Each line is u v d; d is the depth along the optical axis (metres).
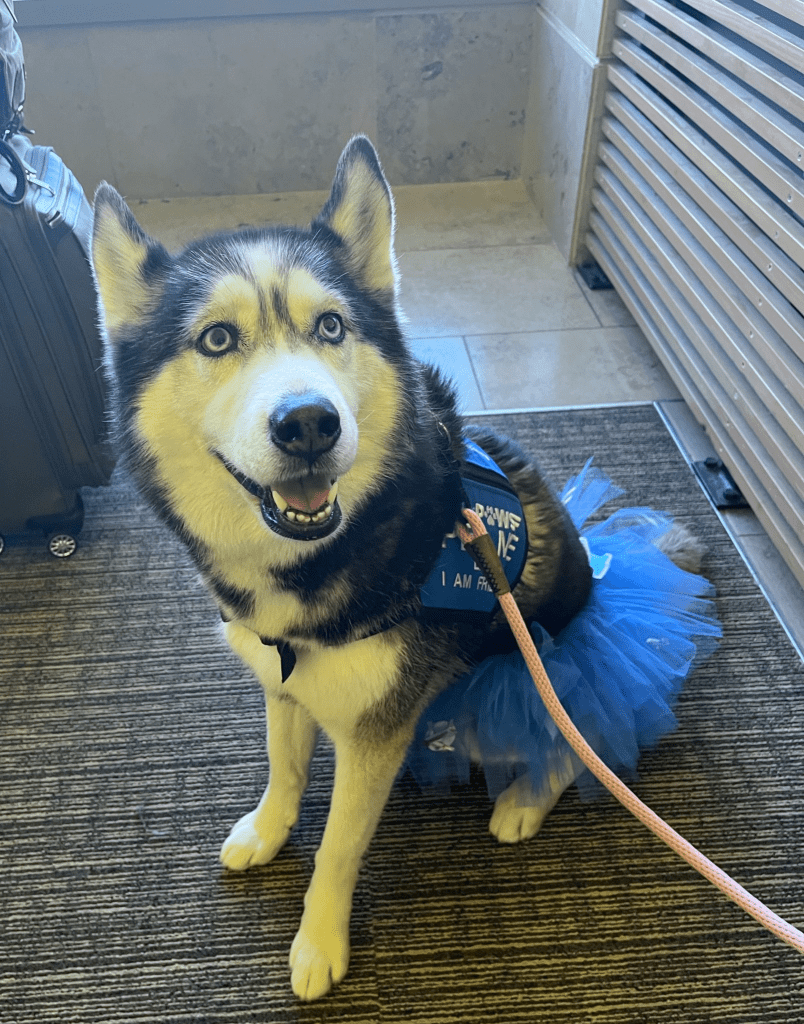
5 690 1.80
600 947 1.38
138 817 1.58
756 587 2.01
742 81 1.93
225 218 3.53
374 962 1.36
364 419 1.07
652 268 2.53
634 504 2.23
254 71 3.37
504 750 1.44
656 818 1.04
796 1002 1.31
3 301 1.75
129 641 1.90
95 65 3.29
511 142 3.70
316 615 1.12
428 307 2.99
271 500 1.00
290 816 1.50
